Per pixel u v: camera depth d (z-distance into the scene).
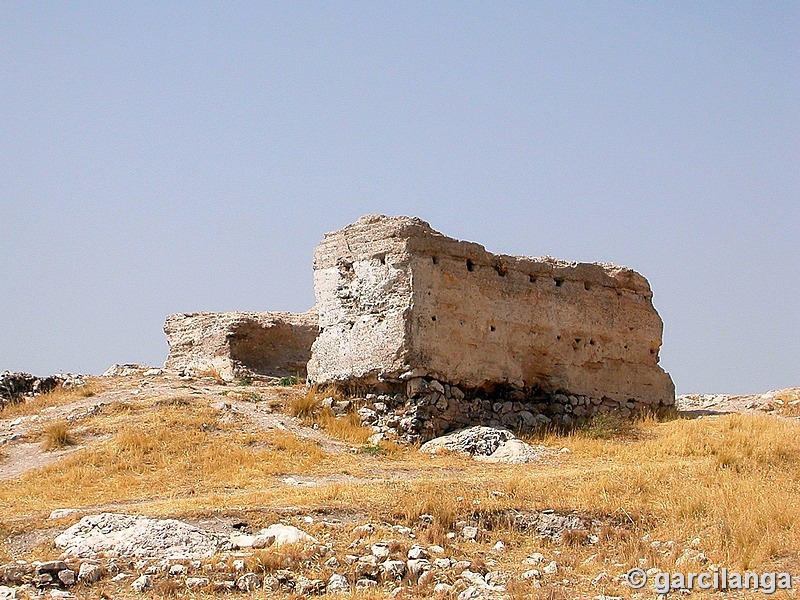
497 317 29.81
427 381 27.95
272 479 23.23
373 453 26.09
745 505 19.39
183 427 26.36
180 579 15.88
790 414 34.84
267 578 15.89
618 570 17.27
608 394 32.28
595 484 21.56
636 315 33.62
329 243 29.86
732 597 15.68
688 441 26.48
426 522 19.17
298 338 36.19
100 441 25.81
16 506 20.84
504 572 16.95
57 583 15.81
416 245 28.17
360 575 16.22
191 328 36.00
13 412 29.19
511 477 22.75
